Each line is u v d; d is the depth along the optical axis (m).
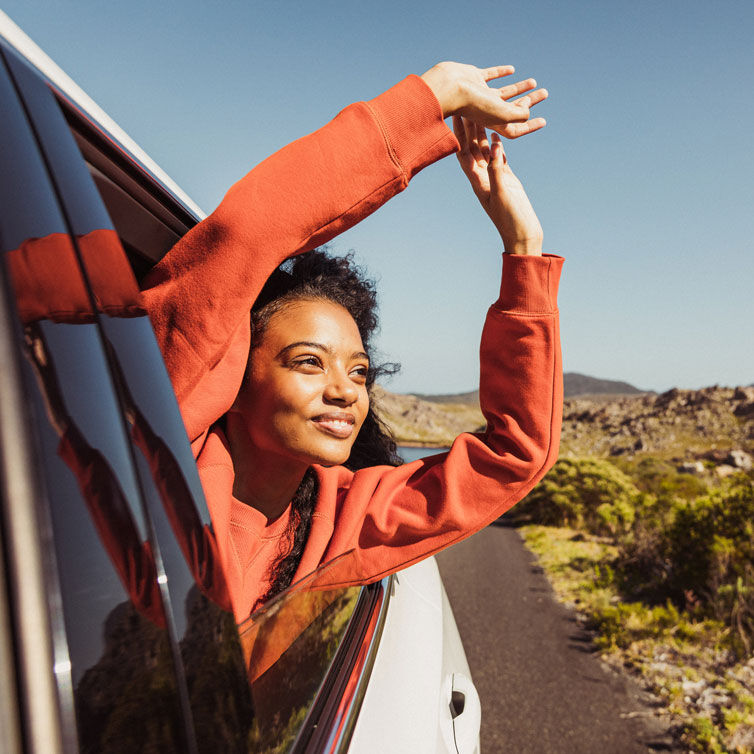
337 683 1.03
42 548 0.34
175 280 0.98
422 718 1.22
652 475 21.00
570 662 5.06
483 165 1.39
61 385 0.39
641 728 3.93
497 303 1.40
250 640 0.72
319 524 1.25
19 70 0.52
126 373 0.48
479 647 5.31
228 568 0.98
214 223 0.96
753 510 6.88
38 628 0.33
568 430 81.56
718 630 5.68
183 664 0.45
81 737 0.34
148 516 0.44
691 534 7.13
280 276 1.10
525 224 1.36
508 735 3.76
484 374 1.44
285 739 0.77
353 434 1.10
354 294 1.20
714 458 40.72
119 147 0.86
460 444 1.40
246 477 1.13
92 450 0.40
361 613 1.38
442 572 8.16
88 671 0.35
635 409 81.38
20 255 0.40
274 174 0.98
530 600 6.99
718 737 3.75
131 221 0.97
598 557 9.62
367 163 1.02
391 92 1.04
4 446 0.34
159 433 0.50
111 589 0.38
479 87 1.13
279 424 1.05
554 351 1.36
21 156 0.45
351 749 0.95
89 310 0.46
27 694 0.32
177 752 0.42
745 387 76.00
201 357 0.96
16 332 0.37
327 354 1.05
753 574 6.18
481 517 1.37
